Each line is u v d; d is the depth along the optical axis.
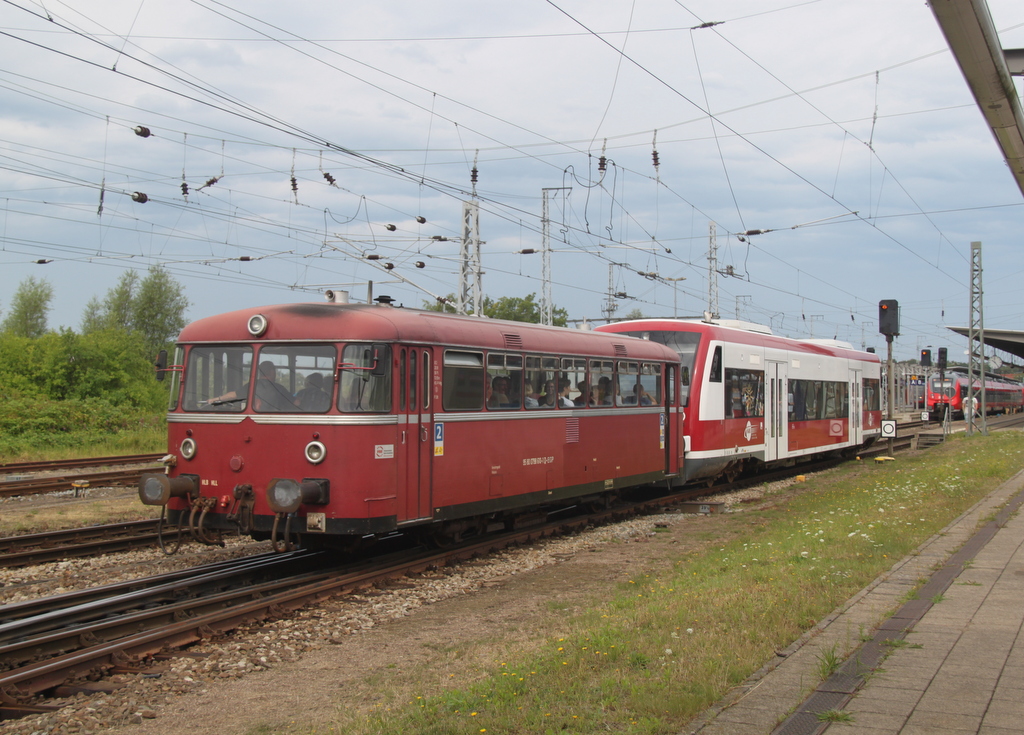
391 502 10.80
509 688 6.17
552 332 14.58
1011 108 8.89
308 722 6.14
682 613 8.03
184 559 12.30
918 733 4.98
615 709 5.64
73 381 38.78
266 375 10.98
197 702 6.55
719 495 20.41
